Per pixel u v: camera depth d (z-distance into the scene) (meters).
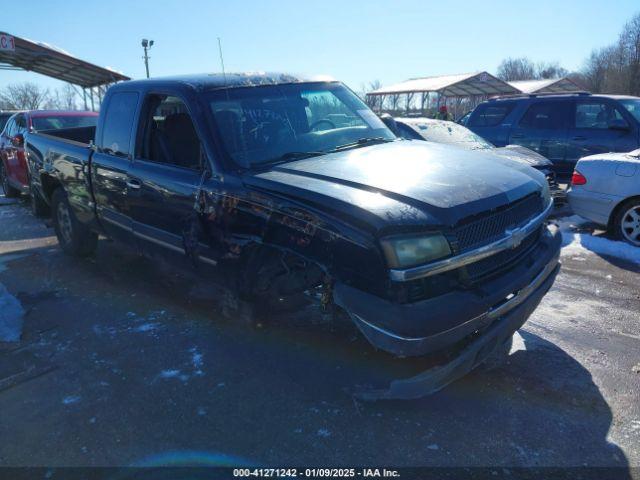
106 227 4.89
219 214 3.33
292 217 2.87
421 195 2.74
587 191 6.45
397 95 31.66
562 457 2.60
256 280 3.34
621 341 3.81
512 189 3.08
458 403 3.07
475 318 2.65
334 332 3.33
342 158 3.46
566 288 4.90
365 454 2.65
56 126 9.20
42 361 3.66
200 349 3.79
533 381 3.28
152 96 4.16
